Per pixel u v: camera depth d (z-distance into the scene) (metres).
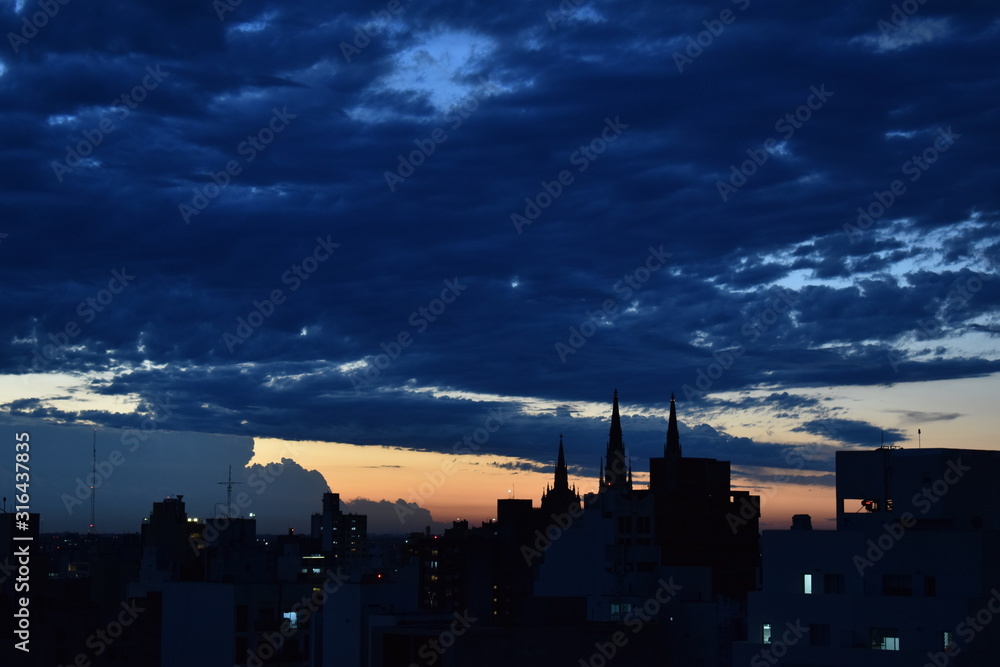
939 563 85.12
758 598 93.00
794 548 92.56
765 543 94.12
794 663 89.19
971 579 83.44
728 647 113.62
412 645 104.00
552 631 105.81
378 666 105.69
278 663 141.50
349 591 122.56
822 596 89.38
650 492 171.50
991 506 92.75
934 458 92.00
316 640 127.12
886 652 84.56
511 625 110.38
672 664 115.69
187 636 145.75
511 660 102.12
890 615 85.44
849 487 96.38
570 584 164.62
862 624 86.81
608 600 127.25
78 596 192.75
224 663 140.62
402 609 123.75
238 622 140.88
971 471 92.31
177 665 146.50
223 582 152.75
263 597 143.00
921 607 84.00
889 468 94.31
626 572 152.12
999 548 84.12
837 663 86.75
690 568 148.12
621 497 164.12
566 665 106.19
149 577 199.25
